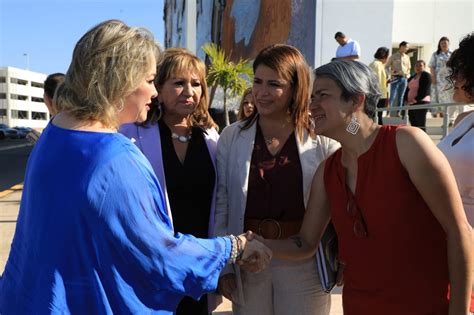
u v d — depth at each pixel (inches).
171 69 86.6
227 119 425.1
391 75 347.3
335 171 68.9
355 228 64.6
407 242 60.7
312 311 85.2
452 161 70.3
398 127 62.2
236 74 468.1
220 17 832.3
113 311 52.4
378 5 373.1
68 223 50.6
